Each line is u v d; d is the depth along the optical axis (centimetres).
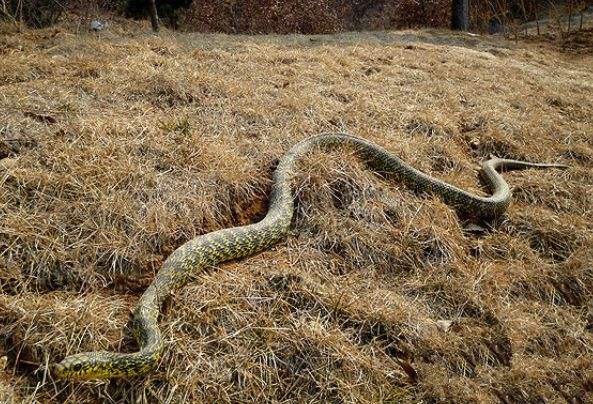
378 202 104
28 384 70
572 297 99
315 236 98
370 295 88
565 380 83
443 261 98
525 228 112
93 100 120
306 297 85
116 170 95
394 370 78
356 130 127
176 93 127
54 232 85
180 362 74
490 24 428
